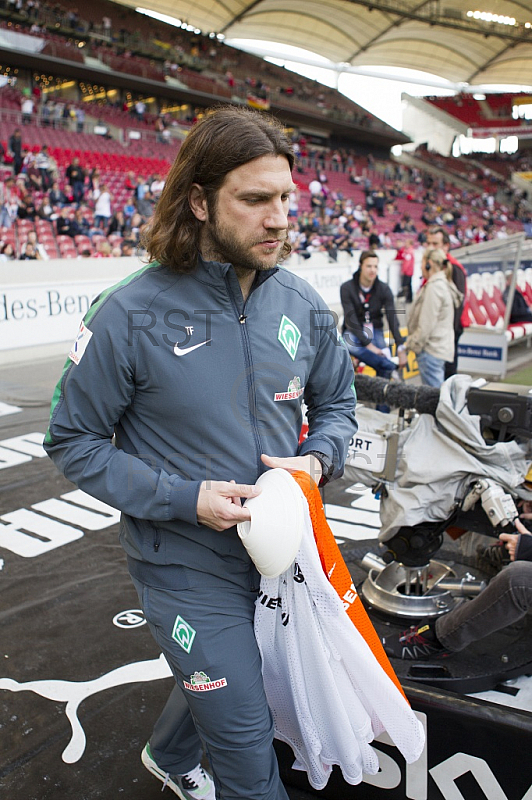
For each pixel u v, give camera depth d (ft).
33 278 27.50
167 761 5.16
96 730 6.29
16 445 14.73
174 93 78.74
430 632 6.45
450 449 6.51
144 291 3.85
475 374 22.13
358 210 69.92
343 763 4.38
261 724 4.06
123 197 50.37
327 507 11.51
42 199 40.68
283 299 4.23
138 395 3.96
